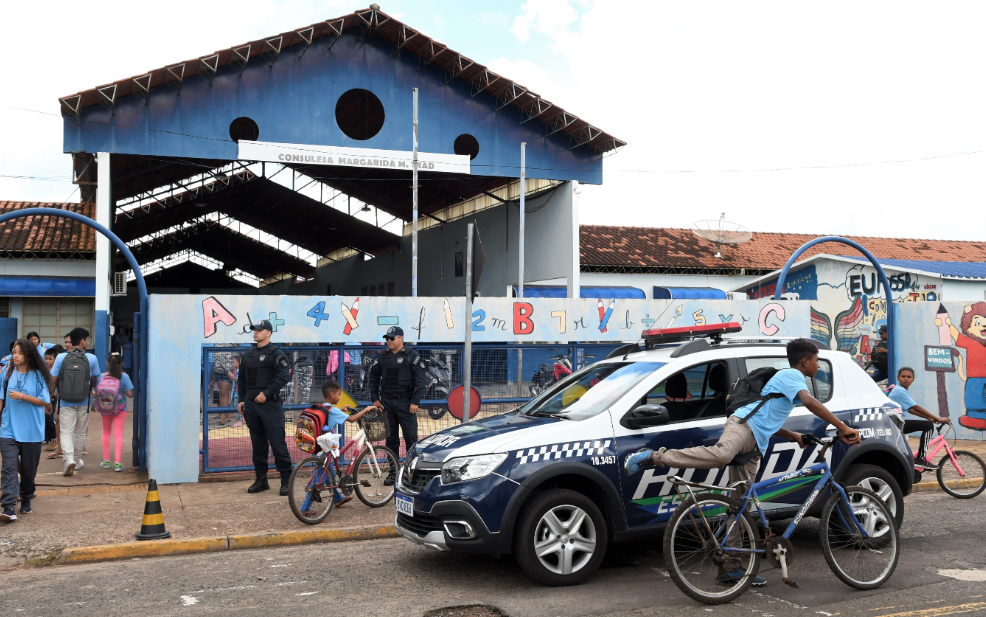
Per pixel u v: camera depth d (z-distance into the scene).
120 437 11.21
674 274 30.72
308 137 21.17
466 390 8.37
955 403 14.85
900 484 6.92
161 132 19.81
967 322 14.75
